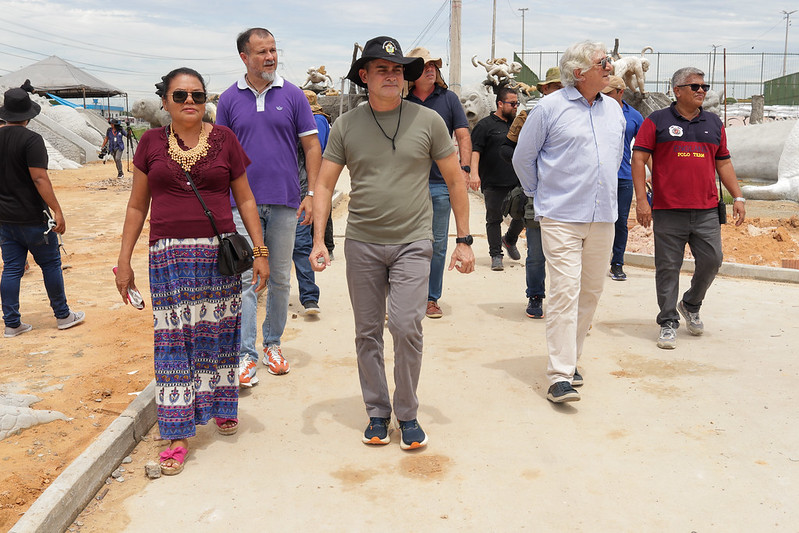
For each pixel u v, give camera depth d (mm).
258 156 4762
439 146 3754
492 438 3992
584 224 4426
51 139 31484
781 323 6066
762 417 4195
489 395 4625
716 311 6500
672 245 5523
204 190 3678
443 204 6242
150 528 3156
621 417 4242
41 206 6191
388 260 3766
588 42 4324
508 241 8664
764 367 5035
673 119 5469
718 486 3422
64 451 4074
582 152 4371
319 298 7266
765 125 19859
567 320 4402
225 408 3992
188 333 3729
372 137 3688
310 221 4988
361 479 3561
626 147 7461
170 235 3654
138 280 8641
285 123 4805
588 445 3881
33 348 5926
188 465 3740
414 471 3629
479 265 8828
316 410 4441
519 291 7504
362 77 3707
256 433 4117
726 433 3992
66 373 5320
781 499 3299
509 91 7719
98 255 10352
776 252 8922
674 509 3230
